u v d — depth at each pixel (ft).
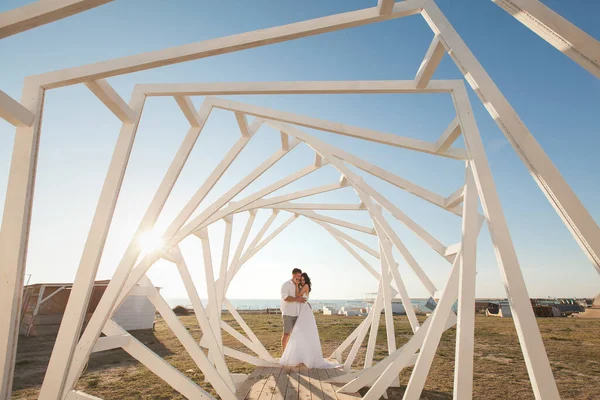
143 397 15.62
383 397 16.15
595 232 4.89
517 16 5.20
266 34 7.48
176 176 11.30
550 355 25.59
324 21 7.35
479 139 8.22
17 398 15.46
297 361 21.17
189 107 10.88
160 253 12.91
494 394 16.25
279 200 22.18
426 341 10.19
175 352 27.32
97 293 42.11
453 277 10.63
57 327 39.32
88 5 6.31
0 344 6.60
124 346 11.21
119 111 9.13
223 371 16.62
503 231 7.06
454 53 6.96
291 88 9.30
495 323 52.31
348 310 89.20
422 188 13.82
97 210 8.84
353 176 17.37
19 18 6.26
